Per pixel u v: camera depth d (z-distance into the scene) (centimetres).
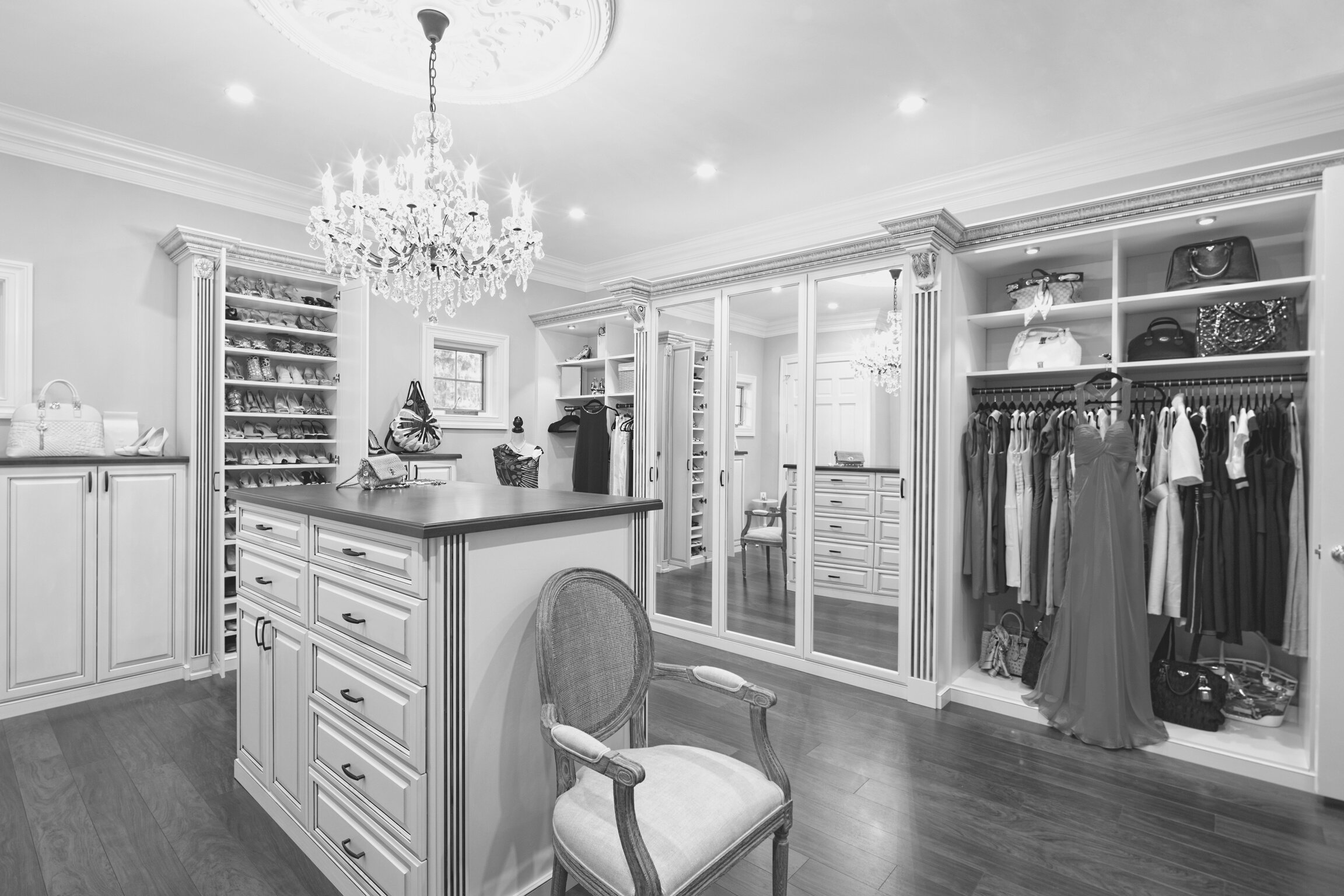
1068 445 296
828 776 240
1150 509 283
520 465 498
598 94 287
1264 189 242
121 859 190
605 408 505
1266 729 264
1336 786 221
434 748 150
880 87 281
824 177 378
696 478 415
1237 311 266
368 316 385
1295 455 256
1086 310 301
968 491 327
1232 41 247
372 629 166
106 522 313
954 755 257
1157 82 276
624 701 165
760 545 384
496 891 163
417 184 230
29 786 230
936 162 358
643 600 205
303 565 195
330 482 408
